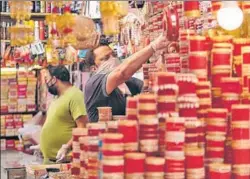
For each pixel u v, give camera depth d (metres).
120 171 1.94
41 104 7.61
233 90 2.22
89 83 3.80
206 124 2.16
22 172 4.16
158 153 2.05
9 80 8.18
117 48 4.03
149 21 3.30
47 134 4.65
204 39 2.21
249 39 2.32
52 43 3.19
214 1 2.36
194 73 2.18
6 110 8.17
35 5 5.77
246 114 2.15
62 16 2.91
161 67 2.64
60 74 4.64
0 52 7.18
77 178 2.36
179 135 2.01
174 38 2.53
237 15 2.13
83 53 4.53
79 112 4.54
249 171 2.15
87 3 4.20
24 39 3.04
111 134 1.95
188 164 2.05
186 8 2.36
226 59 2.23
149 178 1.98
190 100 2.10
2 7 7.17
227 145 2.18
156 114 2.04
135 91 3.77
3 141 8.02
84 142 2.22
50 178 3.44
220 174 2.09
